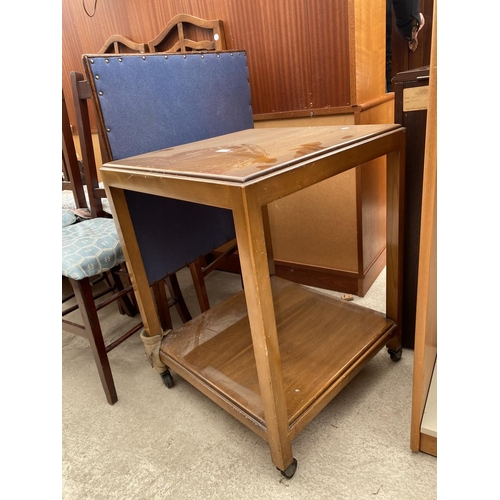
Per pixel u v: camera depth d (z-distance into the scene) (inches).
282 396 33.0
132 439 43.5
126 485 38.2
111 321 68.9
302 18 53.6
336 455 38.0
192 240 55.3
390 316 47.2
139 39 71.1
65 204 67.7
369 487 34.5
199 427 44.1
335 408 43.6
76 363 58.6
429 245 28.7
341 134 37.7
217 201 27.7
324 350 43.4
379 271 71.1
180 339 49.6
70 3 77.3
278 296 56.0
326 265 67.0
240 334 49.5
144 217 47.8
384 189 68.8
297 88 58.2
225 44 61.5
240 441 41.5
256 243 26.8
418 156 42.0
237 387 40.3
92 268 44.6
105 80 41.1
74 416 48.0
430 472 35.1
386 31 61.8
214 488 36.6
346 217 61.4
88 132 52.5
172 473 38.8
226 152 35.9
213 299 71.9
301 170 28.7
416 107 40.3
